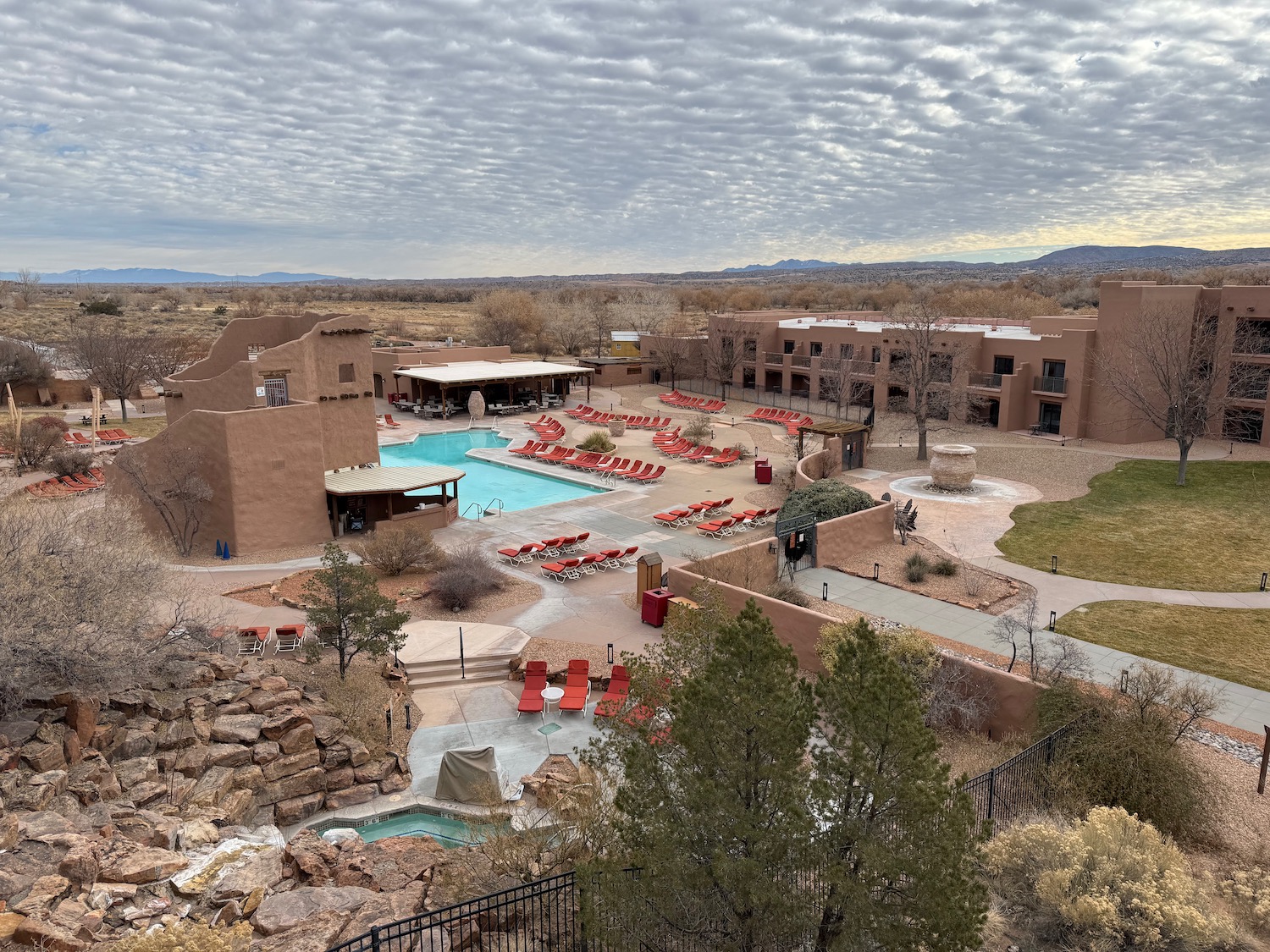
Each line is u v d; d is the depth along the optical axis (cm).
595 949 998
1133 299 4500
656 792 877
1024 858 1147
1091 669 2011
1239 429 4622
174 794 1470
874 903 793
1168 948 1005
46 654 1510
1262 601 2492
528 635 2280
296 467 3033
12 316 12069
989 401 5278
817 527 2769
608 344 10131
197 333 10375
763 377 6775
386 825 1559
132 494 2964
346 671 1991
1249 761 1631
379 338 11119
